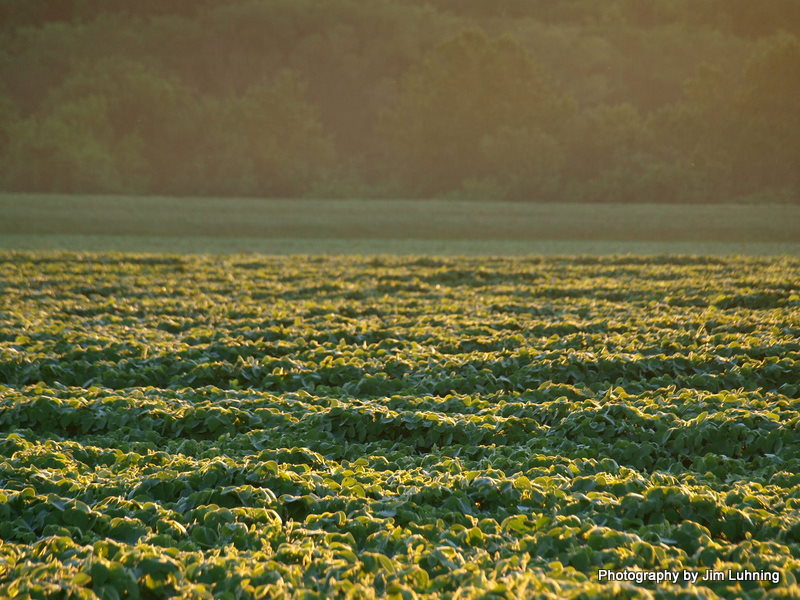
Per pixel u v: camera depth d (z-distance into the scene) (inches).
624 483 1259.2
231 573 984.3
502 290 3973.9
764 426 1572.3
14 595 925.2
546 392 1905.8
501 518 1185.4
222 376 2182.6
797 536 1116.5
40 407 1744.6
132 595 960.3
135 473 1384.1
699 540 1074.7
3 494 1198.9
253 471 1302.9
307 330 2647.6
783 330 2632.9
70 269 4751.5
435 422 1644.9
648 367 2155.5
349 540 1085.1
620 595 895.7
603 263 5615.2
